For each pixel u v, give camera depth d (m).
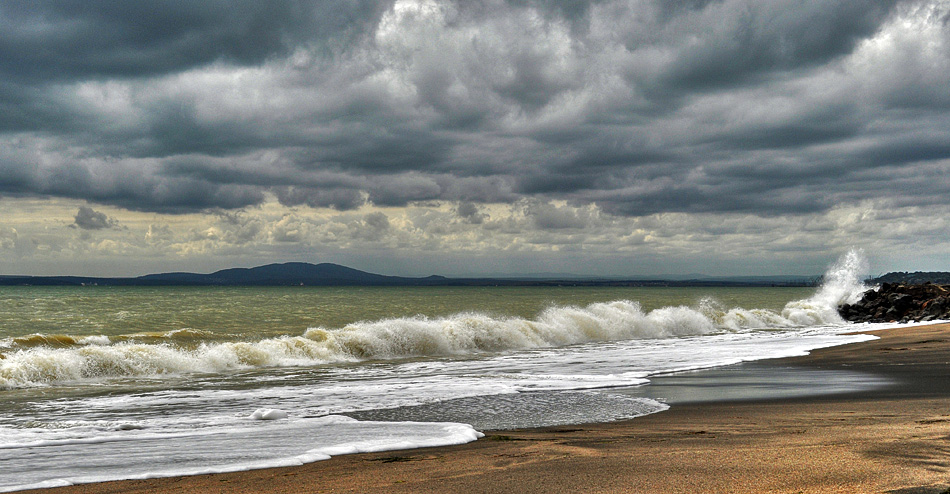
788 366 16.66
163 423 9.30
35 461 6.52
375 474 5.62
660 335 31.72
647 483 4.91
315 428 8.56
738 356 19.66
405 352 22.25
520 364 18.36
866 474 4.87
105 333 31.27
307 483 5.34
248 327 35.78
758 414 9.33
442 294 135.38
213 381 15.15
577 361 18.86
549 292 164.38
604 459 5.93
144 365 16.64
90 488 5.38
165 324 37.28
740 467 5.30
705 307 41.00
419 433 8.03
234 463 6.29
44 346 22.48
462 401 11.17
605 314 31.41
